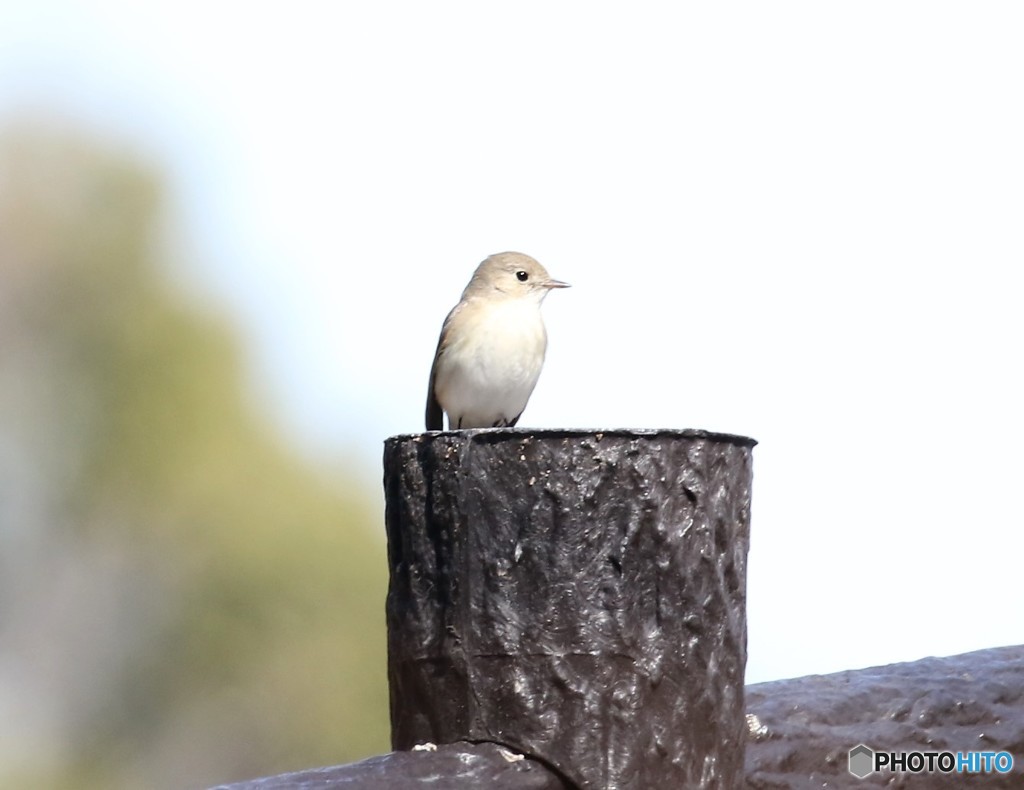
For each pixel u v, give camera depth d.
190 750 18.02
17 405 19.67
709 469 3.09
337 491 18.80
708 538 3.09
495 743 3.02
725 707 3.11
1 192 20.28
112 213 20.42
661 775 3.01
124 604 18.80
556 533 3.02
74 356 19.95
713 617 3.09
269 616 18.12
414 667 3.12
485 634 3.04
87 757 18.53
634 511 3.03
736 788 3.16
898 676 3.81
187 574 18.56
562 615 3.01
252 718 17.80
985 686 3.80
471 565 3.05
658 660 3.02
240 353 20.22
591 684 3.00
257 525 18.48
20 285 19.98
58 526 19.42
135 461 19.36
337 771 2.88
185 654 18.39
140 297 20.17
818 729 3.60
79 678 18.91
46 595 19.20
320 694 17.84
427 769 2.92
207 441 19.28
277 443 19.58
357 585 18.31
